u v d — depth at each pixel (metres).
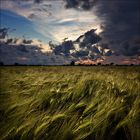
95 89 4.00
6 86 5.62
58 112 3.18
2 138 2.61
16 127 2.78
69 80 5.33
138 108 2.88
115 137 2.53
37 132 2.59
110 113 2.79
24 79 6.51
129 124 2.60
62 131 2.58
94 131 2.55
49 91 3.93
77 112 3.06
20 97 4.01
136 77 7.11
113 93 3.67
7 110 3.26
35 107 3.38
